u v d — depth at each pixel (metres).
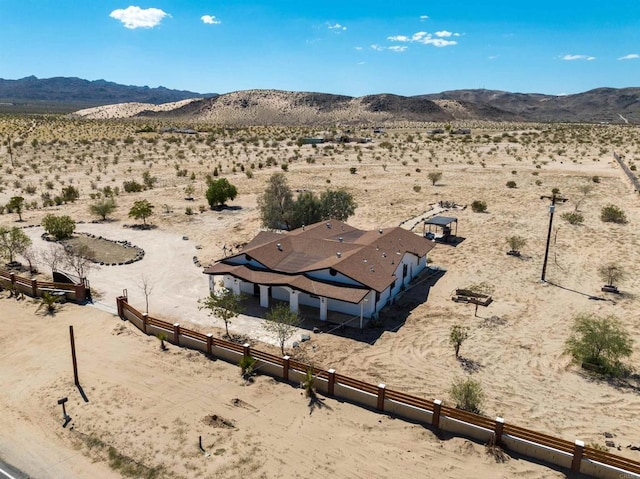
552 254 41.94
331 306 31.33
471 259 41.12
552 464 17.80
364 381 23.30
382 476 17.23
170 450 18.42
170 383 23.02
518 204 59.66
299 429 19.75
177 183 76.44
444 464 17.83
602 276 36.94
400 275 34.62
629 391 22.45
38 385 22.83
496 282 36.16
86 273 37.38
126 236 48.25
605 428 19.86
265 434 19.41
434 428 19.89
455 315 30.66
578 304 32.09
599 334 24.25
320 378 22.39
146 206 52.62
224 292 33.22
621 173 76.12
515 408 21.19
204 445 18.72
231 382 23.16
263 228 49.50
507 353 26.00
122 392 22.22
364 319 30.00
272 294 33.41
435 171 84.19
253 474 17.23
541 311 31.16
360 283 29.61
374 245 34.97
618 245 43.72
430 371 24.22
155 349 26.33
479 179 75.88
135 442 18.89
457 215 55.44
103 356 25.55
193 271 38.41
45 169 87.25
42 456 18.20
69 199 64.06
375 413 20.89
